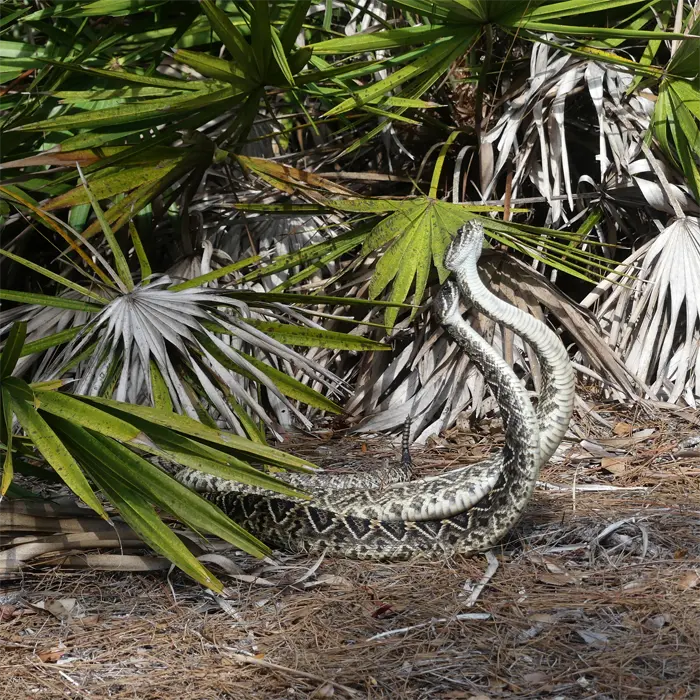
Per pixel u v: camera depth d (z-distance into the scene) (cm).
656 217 602
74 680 470
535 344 496
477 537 500
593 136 616
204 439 494
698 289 579
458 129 603
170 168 558
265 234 605
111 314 513
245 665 472
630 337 587
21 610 488
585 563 498
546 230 569
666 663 469
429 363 579
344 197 573
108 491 490
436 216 564
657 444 554
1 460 507
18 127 554
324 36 610
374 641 477
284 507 510
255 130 625
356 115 598
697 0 591
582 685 465
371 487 529
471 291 497
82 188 551
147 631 482
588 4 552
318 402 522
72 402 487
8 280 607
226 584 496
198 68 544
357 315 591
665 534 505
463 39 559
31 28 610
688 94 566
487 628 479
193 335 517
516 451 496
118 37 581
